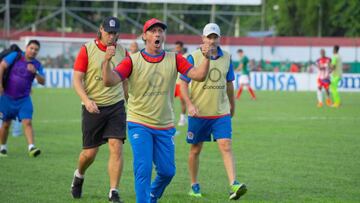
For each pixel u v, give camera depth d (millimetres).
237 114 60281
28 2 146500
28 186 26266
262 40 124500
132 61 20547
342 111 64000
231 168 24156
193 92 24719
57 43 113875
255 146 38312
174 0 108375
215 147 38000
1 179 27734
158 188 21469
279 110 65062
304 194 24859
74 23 147750
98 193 25000
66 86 108000
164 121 20953
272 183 27062
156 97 20719
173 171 21094
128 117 21094
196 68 20641
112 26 22844
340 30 157750
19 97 34250
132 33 135250
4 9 112625
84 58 23312
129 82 20828
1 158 33781
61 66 109812
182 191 25484
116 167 23078
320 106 70188
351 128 48188
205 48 20234
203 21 149375
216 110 24609
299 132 45531
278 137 42656
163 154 20984
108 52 19156
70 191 25328
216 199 23953
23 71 34062
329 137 42594
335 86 69938
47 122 52875
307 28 158000
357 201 23594
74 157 34125
